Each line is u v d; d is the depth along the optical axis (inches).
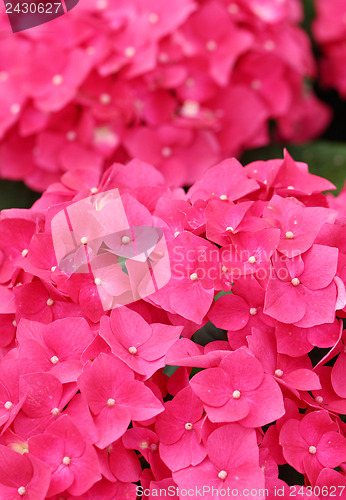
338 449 21.3
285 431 21.2
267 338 21.8
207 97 32.5
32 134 32.4
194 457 21.0
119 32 30.7
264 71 34.0
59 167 31.8
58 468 20.8
